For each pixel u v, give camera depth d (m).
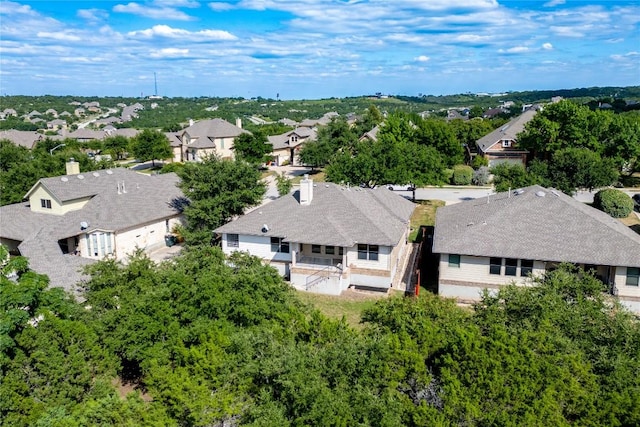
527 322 17.45
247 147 79.56
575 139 65.00
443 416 13.47
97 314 20.73
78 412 14.10
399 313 18.44
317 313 18.47
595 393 14.46
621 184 64.88
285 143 95.38
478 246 29.83
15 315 15.68
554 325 17.56
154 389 15.16
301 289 32.31
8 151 62.66
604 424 13.52
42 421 13.75
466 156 89.44
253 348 16.66
